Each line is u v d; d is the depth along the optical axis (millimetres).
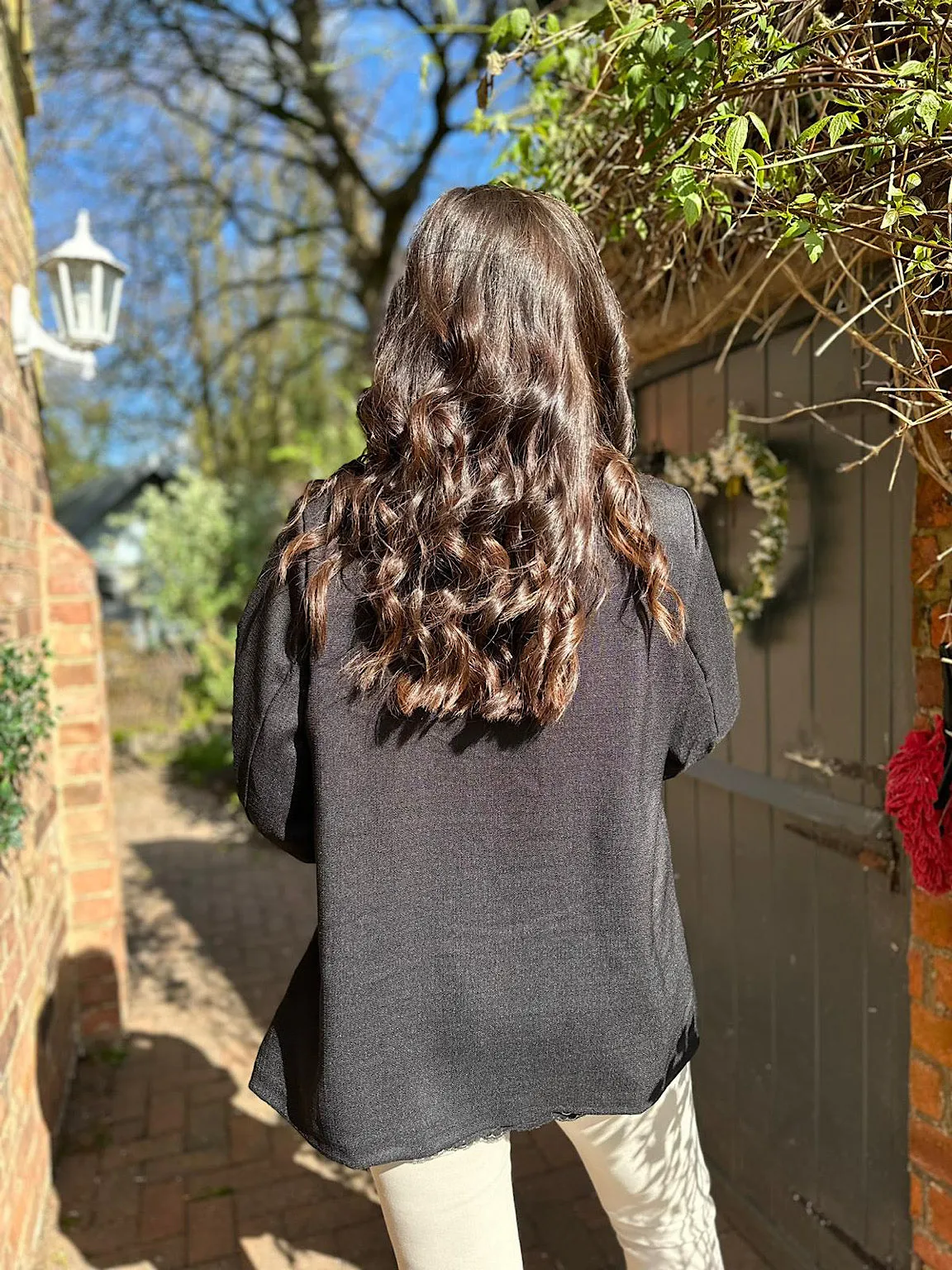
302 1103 1026
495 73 1542
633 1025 990
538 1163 2381
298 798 1047
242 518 10672
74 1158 2506
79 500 18281
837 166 1229
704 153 1206
